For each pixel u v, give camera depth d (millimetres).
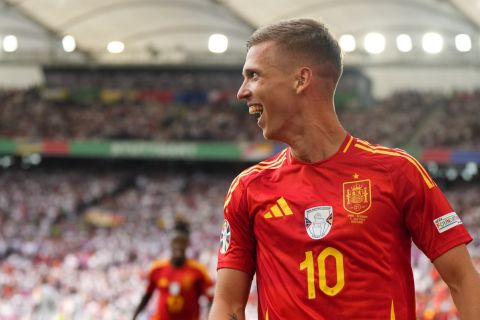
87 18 84938
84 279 50188
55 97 90062
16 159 88812
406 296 4738
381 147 4887
